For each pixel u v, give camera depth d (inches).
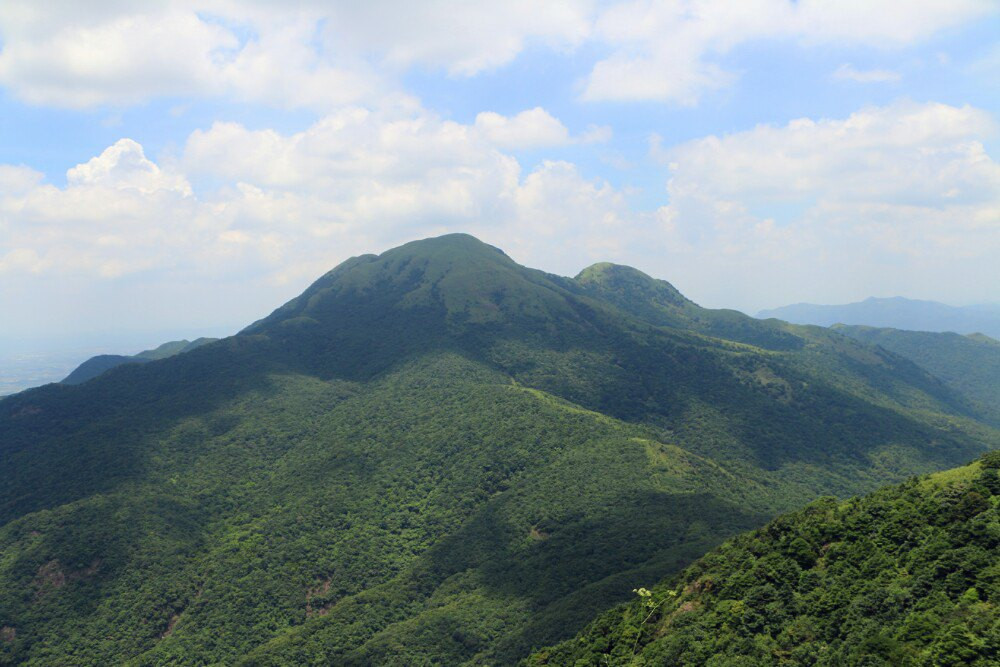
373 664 5260.8
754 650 2992.1
